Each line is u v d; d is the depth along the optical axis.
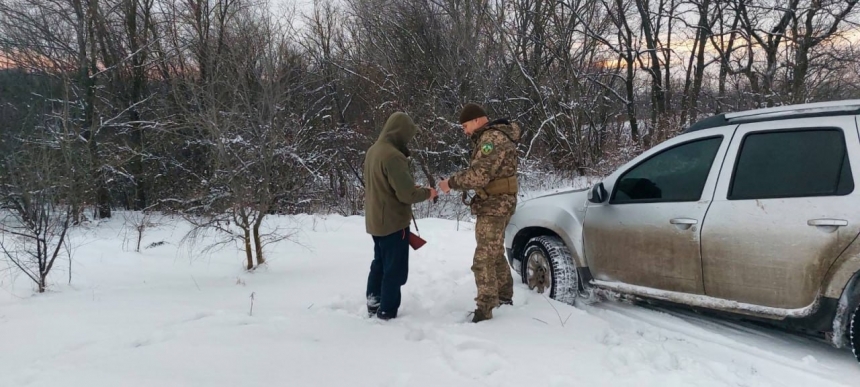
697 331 3.74
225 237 6.45
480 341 3.35
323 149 12.61
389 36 18.00
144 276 5.55
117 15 14.11
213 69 7.30
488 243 3.80
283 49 8.89
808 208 3.08
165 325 3.71
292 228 7.76
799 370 3.09
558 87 16.55
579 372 2.98
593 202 4.24
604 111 18.83
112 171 12.30
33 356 3.16
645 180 3.98
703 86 20.08
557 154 16.86
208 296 4.62
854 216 2.90
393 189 3.76
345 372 2.96
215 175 6.32
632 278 3.96
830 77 16.36
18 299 4.55
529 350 3.27
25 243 5.20
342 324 3.77
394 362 3.10
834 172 3.07
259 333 3.52
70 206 6.25
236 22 9.30
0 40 12.33
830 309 3.01
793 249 3.10
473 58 16.25
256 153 6.03
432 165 15.57
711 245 3.45
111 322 3.79
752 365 3.17
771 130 3.37
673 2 20.02
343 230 8.27
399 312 4.15
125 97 14.04
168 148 12.38
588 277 4.32
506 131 3.74
